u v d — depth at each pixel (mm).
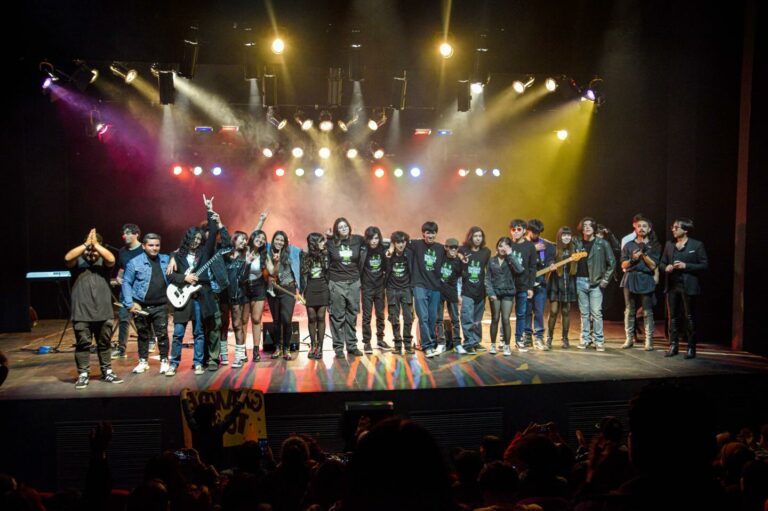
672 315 9609
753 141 10055
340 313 9539
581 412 8258
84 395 7766
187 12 10367
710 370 8758
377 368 8961
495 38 11023
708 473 1913
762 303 10070
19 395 7789
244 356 9320
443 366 9055
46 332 11703
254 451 4938
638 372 8664
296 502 4270
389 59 10844
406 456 1448
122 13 10500
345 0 10492
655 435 1913
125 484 7723
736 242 10297
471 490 4023
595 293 10016
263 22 10422
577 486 4137
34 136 12797
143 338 8805
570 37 11328
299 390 7898
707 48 10508
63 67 11273
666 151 12438
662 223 12609
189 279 8547
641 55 11891
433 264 9648
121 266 9375
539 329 10070
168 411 7750
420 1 10617
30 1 10602
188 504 3961
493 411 8086
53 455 7707
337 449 7852
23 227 11570
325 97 12266
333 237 9625
